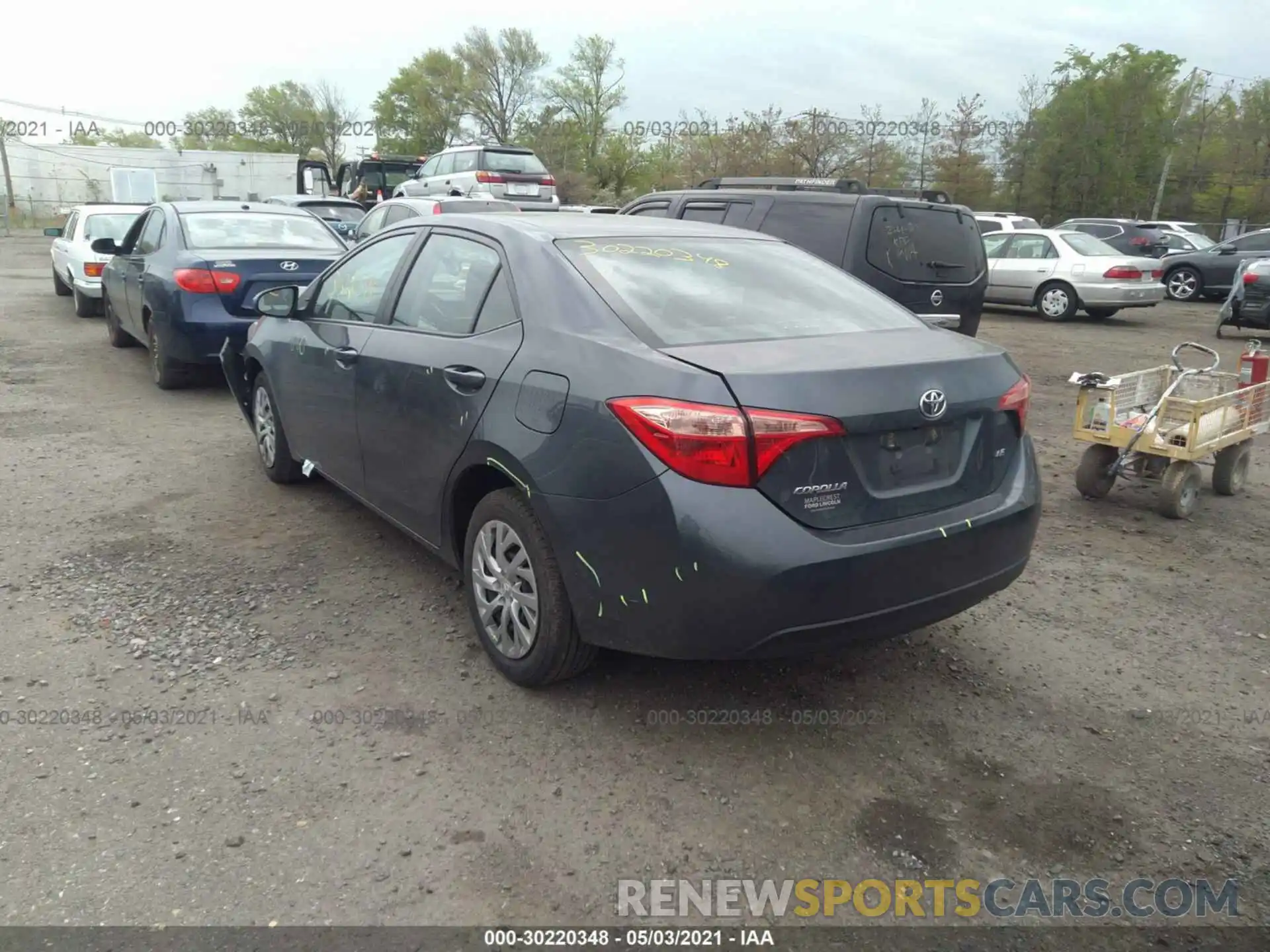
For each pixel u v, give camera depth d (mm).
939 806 3006
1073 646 4086
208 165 43406
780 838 2844
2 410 7676
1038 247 16734
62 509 5367
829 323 3611
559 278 3502
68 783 2973
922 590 3129
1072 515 5867
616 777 3088
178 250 8000
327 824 2830
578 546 3115
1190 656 4031
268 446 5781
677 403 2883
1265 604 4574
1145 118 39344
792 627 2912
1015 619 4328
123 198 33969
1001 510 3342
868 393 2998
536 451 3215
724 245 4117
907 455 3139
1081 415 5977
